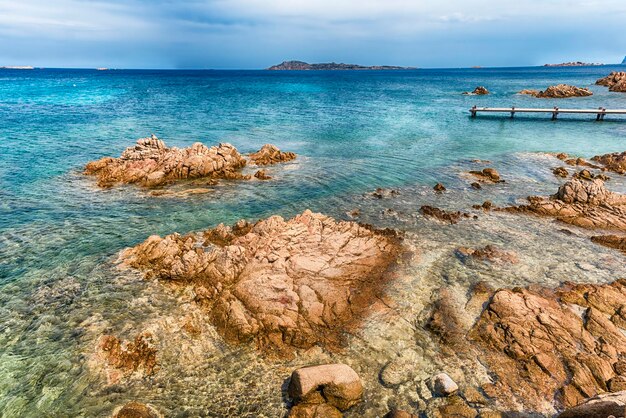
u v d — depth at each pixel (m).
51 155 37.00
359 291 16.14
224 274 16.31
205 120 59.69
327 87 139.00
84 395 11.50
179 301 15.62
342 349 13.30
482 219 23.67
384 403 11.28
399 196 27.69
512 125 56.69
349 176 32.22
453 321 14.43
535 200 25.75
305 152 40.72
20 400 11.30
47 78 192.50
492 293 16.06
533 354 12.63
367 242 19.55
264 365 12.69
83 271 17.59
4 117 57.12
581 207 23.92
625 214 22.75
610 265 18.25
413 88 132.88
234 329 13.89
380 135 49.56
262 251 17.72
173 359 12.81
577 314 14.57
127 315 14.73
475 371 12.32
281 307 14.59
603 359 12.30
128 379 12.05
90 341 13.43
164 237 20.73
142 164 31.20
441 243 20.56
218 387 11.85
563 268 18.03
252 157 37.31
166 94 104.56
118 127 51.91
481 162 36.28
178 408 11.12
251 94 106.69
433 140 46.53
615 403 9.04
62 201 25.92
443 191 28.67
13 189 27.80
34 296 15.80
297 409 10.82
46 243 20.14
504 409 10.98
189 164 30.98
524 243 20.52
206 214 24.33
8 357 12.74
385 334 13.93
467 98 94.12
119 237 21.05
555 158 37.31
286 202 26.52
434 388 11.70
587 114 65.06
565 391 11.41
